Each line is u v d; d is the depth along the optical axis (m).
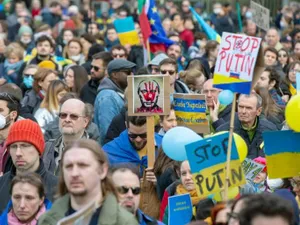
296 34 44.28
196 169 15.49
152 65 26.78
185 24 47.91
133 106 19.98
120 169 15.35
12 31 51.72
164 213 17.50
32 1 61.41
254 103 21.41
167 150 17.09
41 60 33.81
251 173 18.28
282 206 10.95
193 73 27.17
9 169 18.39
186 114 21.33
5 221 15.87
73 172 12.65
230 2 61.00
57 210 12.80
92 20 51.66
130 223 12.56
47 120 24.66
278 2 56.09
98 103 24.78
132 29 37.56
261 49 16.11
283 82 28.58
